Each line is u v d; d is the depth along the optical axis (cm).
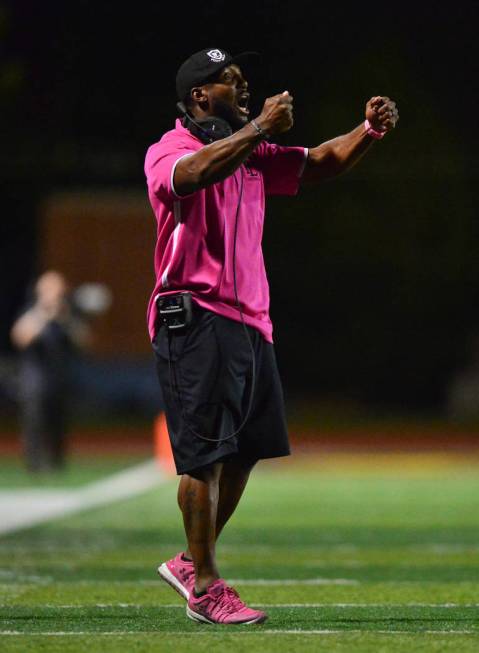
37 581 2267
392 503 4188
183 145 1683
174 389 1673
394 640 1581
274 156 1795
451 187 10606
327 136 10038
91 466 5622
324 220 10669
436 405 10638
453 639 1595
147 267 9394
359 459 6375
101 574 2388
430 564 2606
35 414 5150
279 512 3875
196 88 1722
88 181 10262
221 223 1683
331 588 2189
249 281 1698
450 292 10606
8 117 9900
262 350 1709
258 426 1719
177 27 9588
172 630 1669
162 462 5581
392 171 10631
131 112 9988
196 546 1692
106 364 9469
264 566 2566
